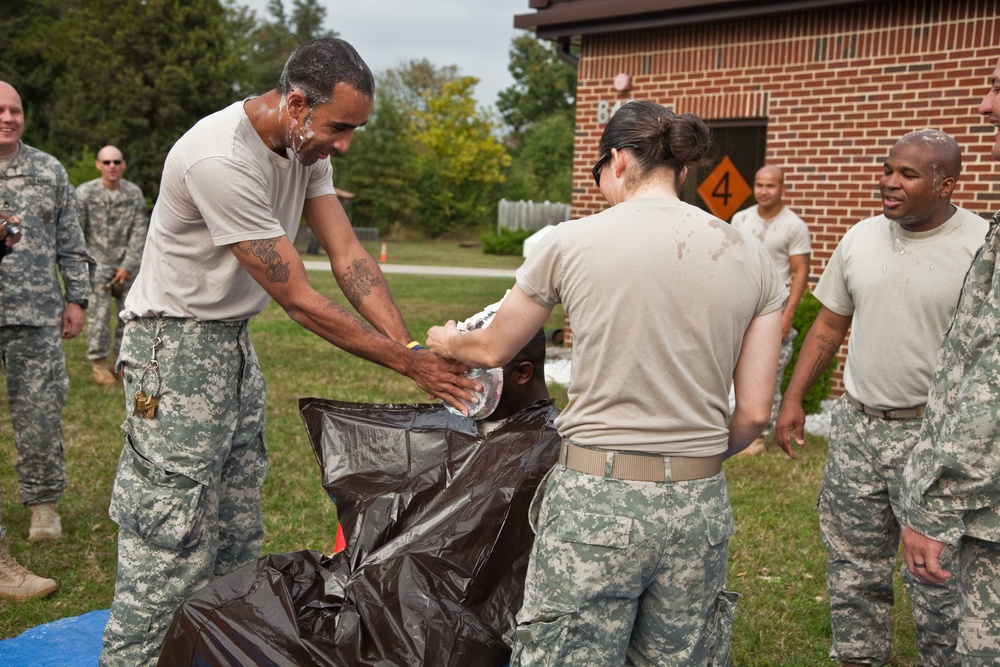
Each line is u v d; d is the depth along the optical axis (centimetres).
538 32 926
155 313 264
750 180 831
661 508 191
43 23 3828
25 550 424
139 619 266
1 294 397
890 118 736
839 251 319
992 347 196
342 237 294
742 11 780
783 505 516
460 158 4503
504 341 206
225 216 247
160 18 3372
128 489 266
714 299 190
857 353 306
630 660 214
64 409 674
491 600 240
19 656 321
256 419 290
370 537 251
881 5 731
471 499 249
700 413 195
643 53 870
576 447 198
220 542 294
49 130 3706
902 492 221
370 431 277
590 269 191
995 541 204
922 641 301
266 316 1213
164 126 3391
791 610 393
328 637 228
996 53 679
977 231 290
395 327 287
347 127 251
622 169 202
